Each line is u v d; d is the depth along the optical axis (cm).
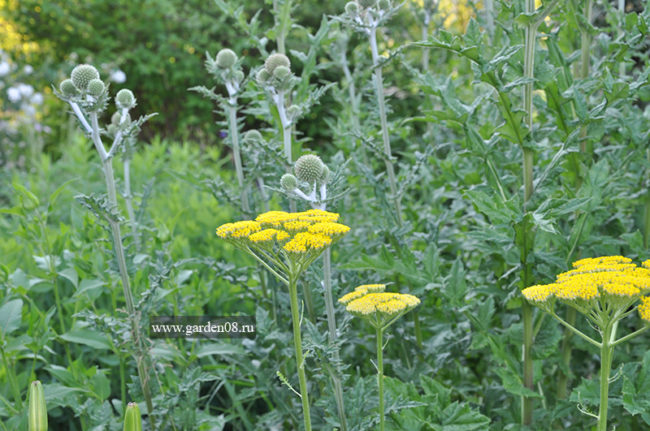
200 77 1122
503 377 207
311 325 198
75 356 302
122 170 533
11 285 249
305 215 163
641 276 158
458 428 193
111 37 1148
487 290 223
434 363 247
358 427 194
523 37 205
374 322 170
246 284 284
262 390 245
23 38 1201
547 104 220
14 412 217
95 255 254
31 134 725
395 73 543
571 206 183
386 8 243
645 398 185
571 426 222
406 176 275
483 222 261
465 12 479
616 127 247
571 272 169
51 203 258
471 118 230
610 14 274
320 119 905
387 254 227
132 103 210
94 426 224
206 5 1146
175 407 226
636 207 254
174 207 454
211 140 906
